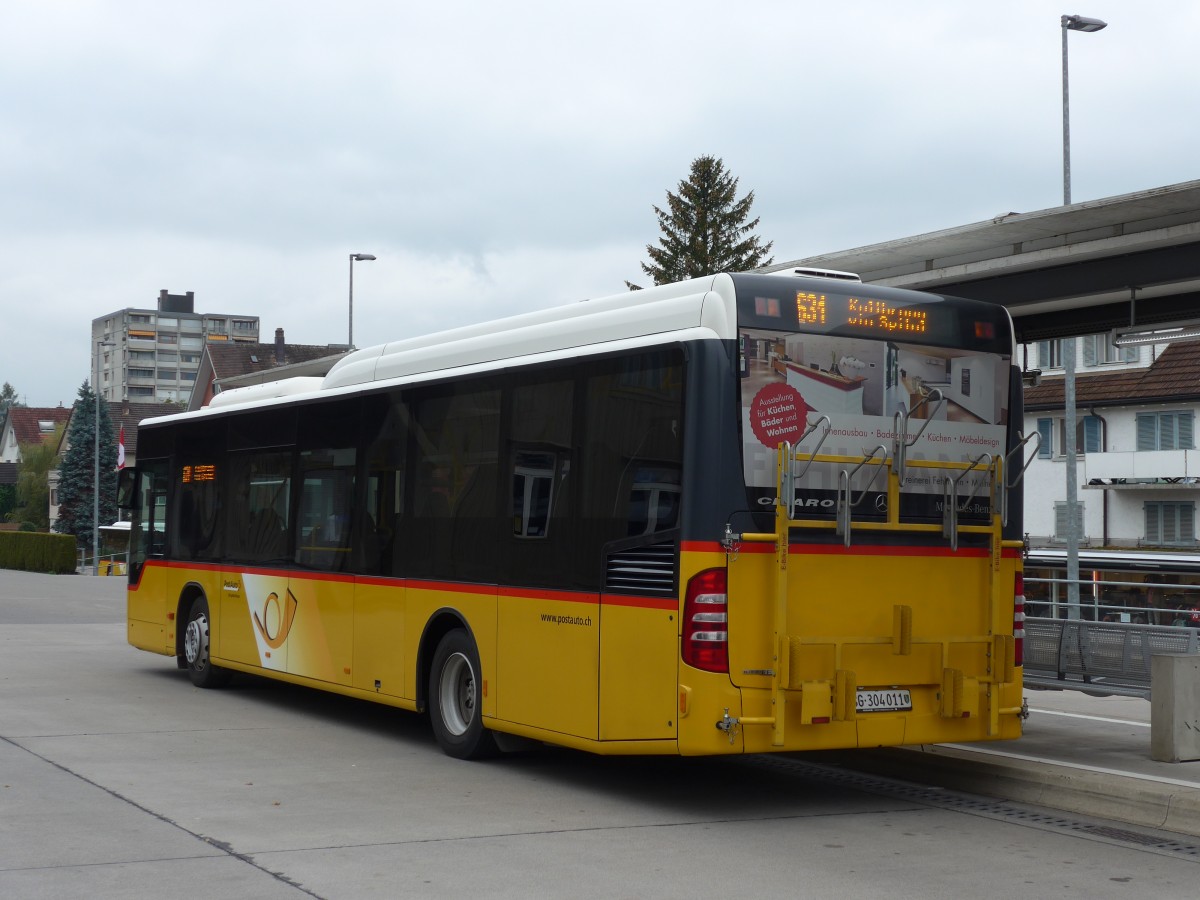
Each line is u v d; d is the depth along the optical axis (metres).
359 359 13.51
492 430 10.97
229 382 23.78
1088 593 27.72
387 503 12.36
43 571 59.56
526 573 10.38
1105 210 11.31
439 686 11.48
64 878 7.20
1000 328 10.17
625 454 9.52
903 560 9.59
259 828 8.54
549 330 10.71
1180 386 53.50
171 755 11.35
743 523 8.98
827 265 13.45
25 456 109.81
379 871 7.45
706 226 67.62
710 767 11.43
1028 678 12.45
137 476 17.86
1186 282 12.38
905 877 7.59
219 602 15.61
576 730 9.74
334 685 13.06
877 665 9.40
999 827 9.12
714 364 9.02
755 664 8.95
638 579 9.28
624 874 7.51
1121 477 55.12
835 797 10.16
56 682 16.72
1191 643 11.36
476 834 8.50
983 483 10.02
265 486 14.73
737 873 7.59
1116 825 9.24
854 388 9.49
